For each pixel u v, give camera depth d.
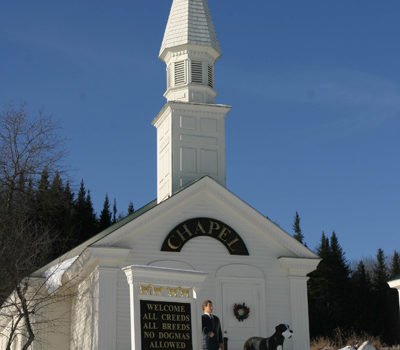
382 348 41.53
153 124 33.72
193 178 30.64
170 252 26.62
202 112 31.50
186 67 32.56
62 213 54.56
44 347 28.47
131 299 16.19
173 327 16.31
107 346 24.73
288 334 23.14
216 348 17.14
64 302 29.38
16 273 26.33
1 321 34.94
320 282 64.94
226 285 26.97
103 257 25.48
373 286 68.62
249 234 27.84
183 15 33.34
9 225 30.28
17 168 36.12
